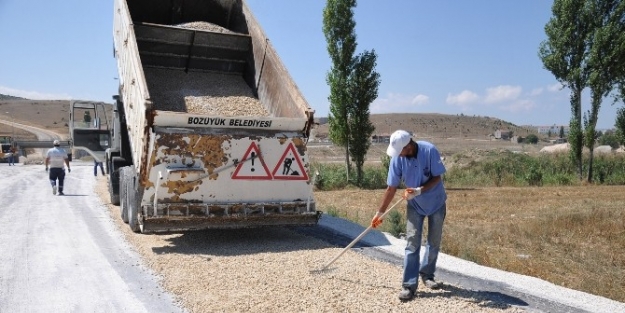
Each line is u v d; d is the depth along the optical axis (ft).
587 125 85.87
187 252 25.04
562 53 85.61
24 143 180.34
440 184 18.37
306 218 28.12
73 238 27.94
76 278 20.45
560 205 49.34
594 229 35.27
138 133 26.43
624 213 40.55
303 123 27.37
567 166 92.07
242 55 36.29
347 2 72.23
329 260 23.45
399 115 530.68
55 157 48.85
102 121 55.42
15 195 48.44
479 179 84.94
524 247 30.45
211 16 40.14
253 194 27.20
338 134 75.05
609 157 97.45
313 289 18.94
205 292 18.61
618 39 80.89
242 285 19.42
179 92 32.42
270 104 32.04
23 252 24.49
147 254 24.44
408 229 18.39
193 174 25.55
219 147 26.04
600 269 25.73
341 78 73.87
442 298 18.21
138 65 26.66
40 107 555.69
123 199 32.45
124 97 33.22
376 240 28.14
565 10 84.43
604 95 84.28
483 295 18.62
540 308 17.35
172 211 25.46
